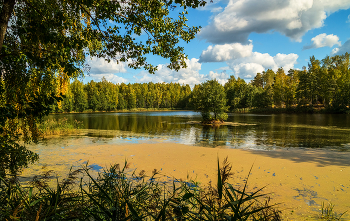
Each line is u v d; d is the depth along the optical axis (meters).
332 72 55.22
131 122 33.81
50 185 5.85
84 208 2.00
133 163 9.34
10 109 3.60
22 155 4.14
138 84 113.56
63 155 10.80
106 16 4.02
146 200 2.77
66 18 3.71
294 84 62.50
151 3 4.37
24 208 1.81
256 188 6.41
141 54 4.84
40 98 3.87
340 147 12.95
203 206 1.78
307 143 14.53
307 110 54.62
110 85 93.88
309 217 4.55
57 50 3.50
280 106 72.62
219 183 1.59
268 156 10.66
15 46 3.54
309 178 7.34
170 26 4.96
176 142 15.30
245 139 16.72
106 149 12.42
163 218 1.64
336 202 5.45
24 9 3.61
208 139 16.73
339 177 7.43
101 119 40.50
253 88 74.19
